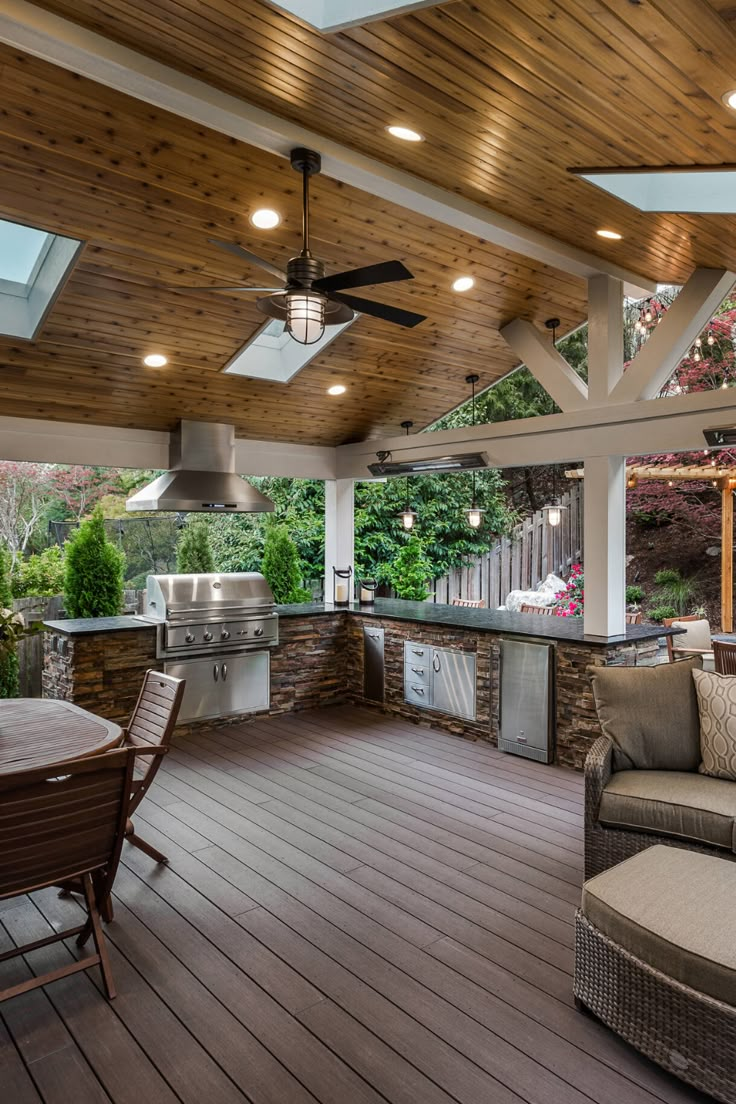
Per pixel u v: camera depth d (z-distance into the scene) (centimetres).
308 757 520
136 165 351
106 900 280
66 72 291
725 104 252
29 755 271
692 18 203
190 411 607
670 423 461
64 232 386
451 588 1109
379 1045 218
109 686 542
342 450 760
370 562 1099
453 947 272
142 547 1089
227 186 375
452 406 733
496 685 539
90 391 539
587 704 480
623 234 409
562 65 238
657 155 300
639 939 210
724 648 466
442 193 364
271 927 287
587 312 554
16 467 1147
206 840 373
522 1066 209
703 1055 192
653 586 1074
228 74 273
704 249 417
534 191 358
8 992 227
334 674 682
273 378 589
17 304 458
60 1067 209
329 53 249
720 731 322
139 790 335
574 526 1072
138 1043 219
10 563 720
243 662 613
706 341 913
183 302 467
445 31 225
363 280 295
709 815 281
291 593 850
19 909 304
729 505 732
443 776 477
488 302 537
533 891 316
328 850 360
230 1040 220
